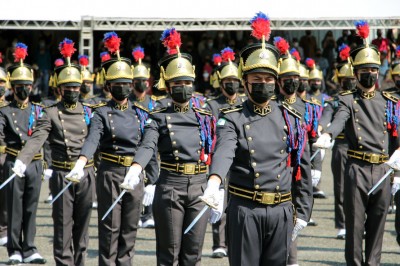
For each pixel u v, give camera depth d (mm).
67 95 10883
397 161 9672
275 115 7418
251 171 7320
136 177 8719
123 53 27109
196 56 27172
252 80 7246
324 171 21562
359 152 10156
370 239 10250
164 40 9422
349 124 10188
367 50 10094
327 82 25500
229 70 12586
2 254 12250
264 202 7289
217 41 28000
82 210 10727
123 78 10258
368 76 10039
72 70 10938
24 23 22297
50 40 27625
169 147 9234
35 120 11984
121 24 22703
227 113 7379
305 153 8930
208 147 9320
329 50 27344
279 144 7367
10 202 11625
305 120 11516
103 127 10266
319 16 22859
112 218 10117
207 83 26469
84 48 22562
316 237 13516
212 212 7359
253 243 7312
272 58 7234
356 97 10203
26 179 11633
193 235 9180
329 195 17922
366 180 10102
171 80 9188
